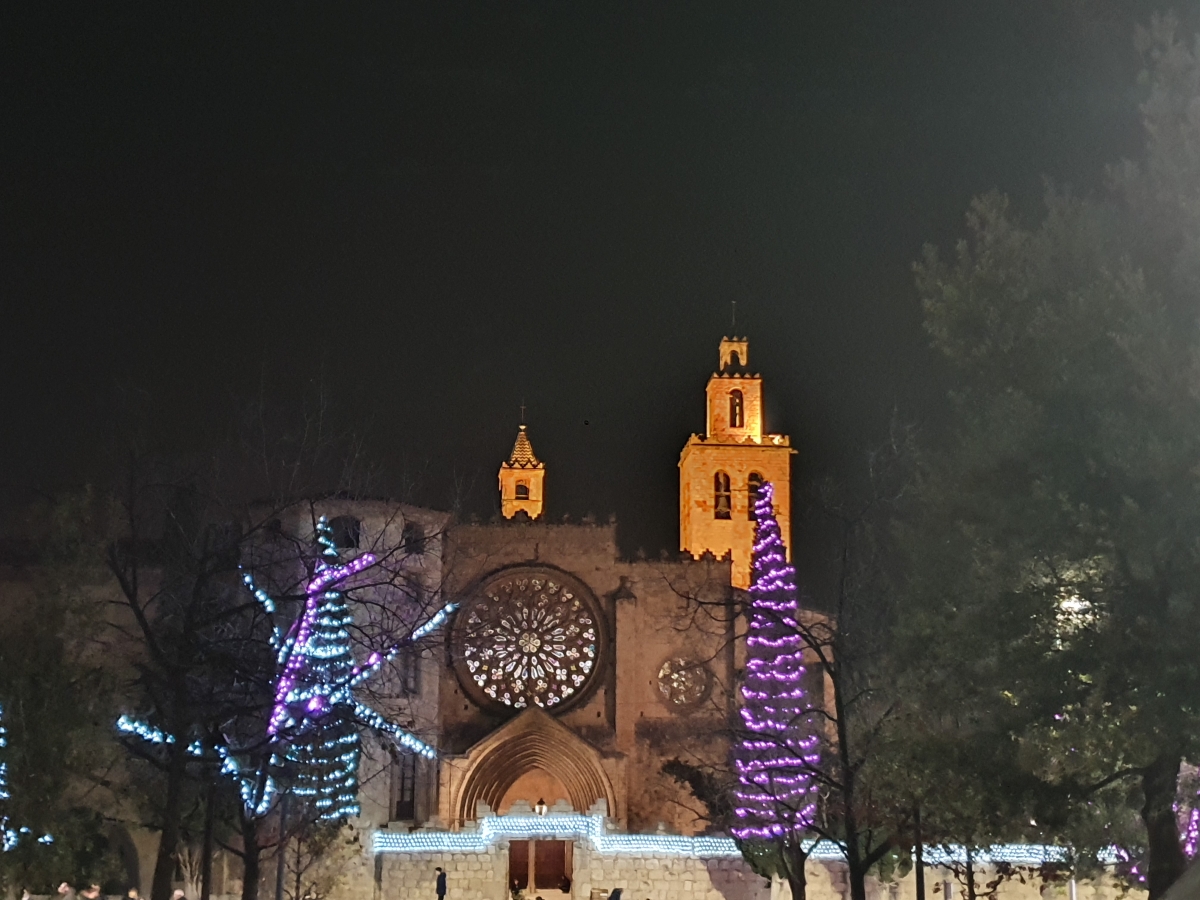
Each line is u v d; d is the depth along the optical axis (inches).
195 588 1366.9
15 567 2338.8
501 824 2497.5
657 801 2957.7
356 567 2033.7
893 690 1376.7
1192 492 935.7
